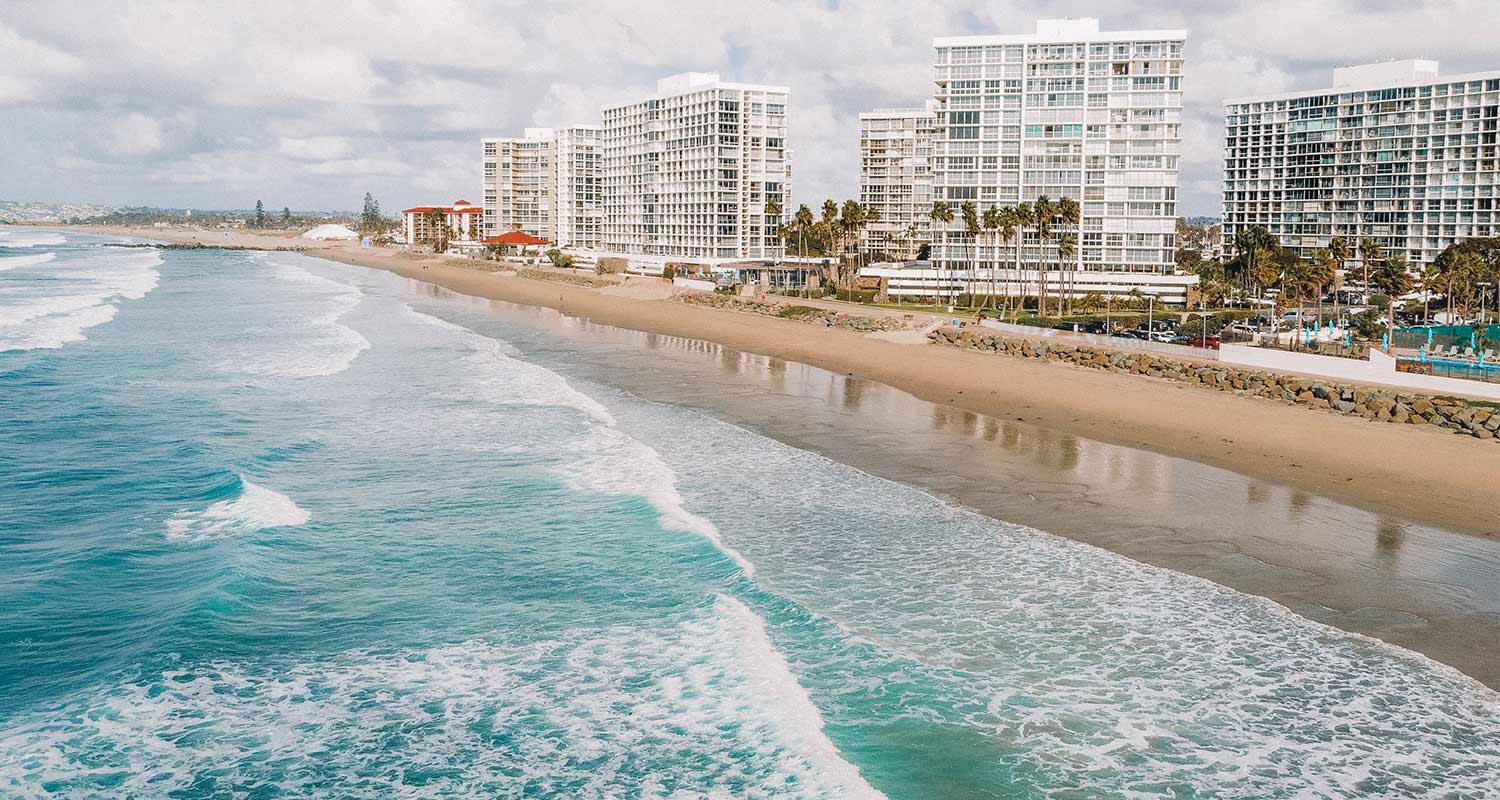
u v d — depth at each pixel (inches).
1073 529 1216.8
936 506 1312.7
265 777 688.4
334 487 1373.0
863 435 1747.0
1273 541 1167.0
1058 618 951.0
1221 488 1396.4
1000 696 805.9
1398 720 766.5
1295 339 2802.7
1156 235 5246.1
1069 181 5295.3
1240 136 7588.6
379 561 1092.5
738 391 2209.6
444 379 2249.0
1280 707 786.8
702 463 1534.2
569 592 1011.9
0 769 687.1
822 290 5103.3
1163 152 5201.8
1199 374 2289.6
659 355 2839.6
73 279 5378.9
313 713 772.0
